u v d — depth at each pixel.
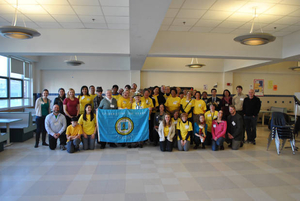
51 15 5.35
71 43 6.45
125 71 11.44
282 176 3.56
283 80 12.20
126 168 3.80
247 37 4.62
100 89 5.70
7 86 8.49
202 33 6.88
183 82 11.73
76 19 5.64
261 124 10.42
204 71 11.49
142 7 3.10
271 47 7.21
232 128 5.34
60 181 3.22
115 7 4.85
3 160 4.20
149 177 3.41
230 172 3.71
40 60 10.70
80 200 2.67
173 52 6.79
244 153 4.94
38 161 4.15
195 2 4.60
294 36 6.76
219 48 6.95
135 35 4.62
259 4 4.68
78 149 4.96
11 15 5.33
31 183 3.15
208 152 4.97
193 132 5.35
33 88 10.49
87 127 5.00
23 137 5.87
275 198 2.81
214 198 2.77
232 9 4.96
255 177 3.50
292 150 5.11
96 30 6.48
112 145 5.32
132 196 2.79
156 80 11.63
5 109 8.20
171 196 2.80
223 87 11.86
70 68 10.88
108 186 3.07
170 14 5.30
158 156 4.57
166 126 4.97
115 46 6.54
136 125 5.20
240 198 2.79
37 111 5.29
